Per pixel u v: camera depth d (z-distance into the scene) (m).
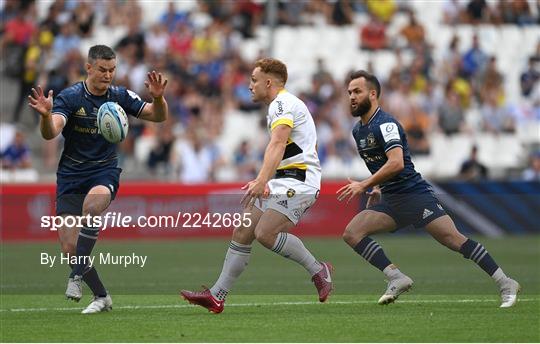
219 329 27.53
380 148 32.53
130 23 91.00
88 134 31.28
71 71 82.94
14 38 86.75
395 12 98.06
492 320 29.20
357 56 95.25
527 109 92.50
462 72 92.06
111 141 31.38
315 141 31.61
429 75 90.62
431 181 75.62
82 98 31.19
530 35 99.00
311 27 96.75
